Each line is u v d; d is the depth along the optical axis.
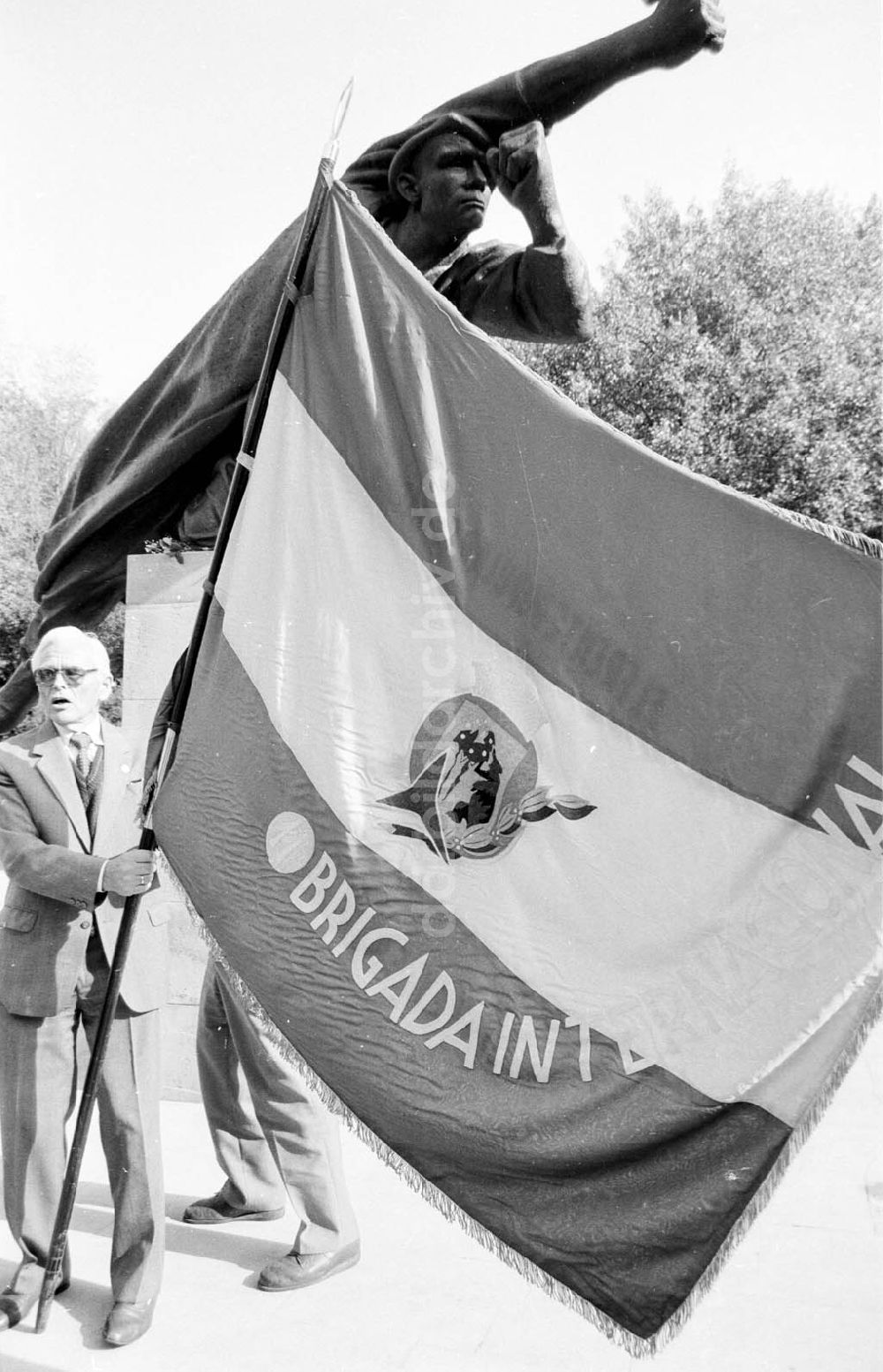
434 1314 3.62
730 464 25.77
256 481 3.18
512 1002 2.77
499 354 3.05
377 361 3.12
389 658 3.02
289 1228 4.30
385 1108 2.81
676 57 5.06
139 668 5.85
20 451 27.69
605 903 2.76
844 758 2.64
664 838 2.75
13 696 6.93
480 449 3.03
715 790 2.73
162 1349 3.43
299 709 3.04
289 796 3.00
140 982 3.61
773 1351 3.35
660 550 2.84
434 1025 2.81
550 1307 3.66
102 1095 3.57
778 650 2.72
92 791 3.72
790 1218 4.22
